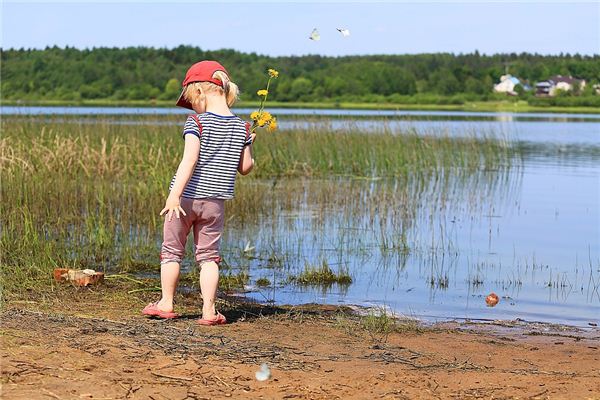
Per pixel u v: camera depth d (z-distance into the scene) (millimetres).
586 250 10617
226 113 6145
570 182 18672
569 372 5160
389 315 7250
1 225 10188
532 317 7402
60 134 17875
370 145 20906
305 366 4902
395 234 11422
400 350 5613
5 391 4086
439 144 23344
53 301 6859
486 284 8688
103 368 4555
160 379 4465
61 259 8891
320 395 4375
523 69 79562
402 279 8836
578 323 7207
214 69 6156
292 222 12195
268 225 11898
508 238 11398
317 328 6320
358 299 7938
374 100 70375
